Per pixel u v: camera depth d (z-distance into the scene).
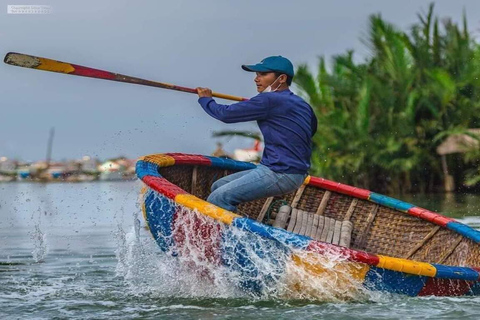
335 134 39.75
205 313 7.66
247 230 7.90
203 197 10.55
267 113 8.88
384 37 40.47
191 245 8.51
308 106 9.13
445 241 10.05
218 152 11.87
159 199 8.65
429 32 40.88
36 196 28.41
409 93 40.25
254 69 9.06
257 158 27.22
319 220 10.38
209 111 9.16
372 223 10.68
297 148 8.91
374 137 40.09
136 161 9.55
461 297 8.20
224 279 8.46
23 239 14.78
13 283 9.64
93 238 14.77
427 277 8.07
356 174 40.59
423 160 39.69
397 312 7.45
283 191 8.93
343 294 8.02
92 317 7.59
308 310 7.63
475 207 24.33
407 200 30.30
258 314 7.51
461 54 40.50
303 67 40.75
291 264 7.97
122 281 9.70
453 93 38.59
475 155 38.12
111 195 27.64
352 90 40.75
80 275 10.22
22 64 9.24
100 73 9.45
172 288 8.99
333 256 7.78
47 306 8.18
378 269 7.88
